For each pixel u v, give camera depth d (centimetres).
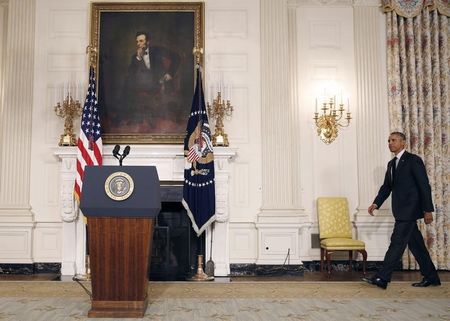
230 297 413
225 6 620
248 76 611
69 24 615
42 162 594
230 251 586
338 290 450
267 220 578
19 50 608
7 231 577
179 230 587
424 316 338
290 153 600
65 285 480
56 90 605
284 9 619
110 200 329
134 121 602
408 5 634
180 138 598
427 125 621
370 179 613
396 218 463
